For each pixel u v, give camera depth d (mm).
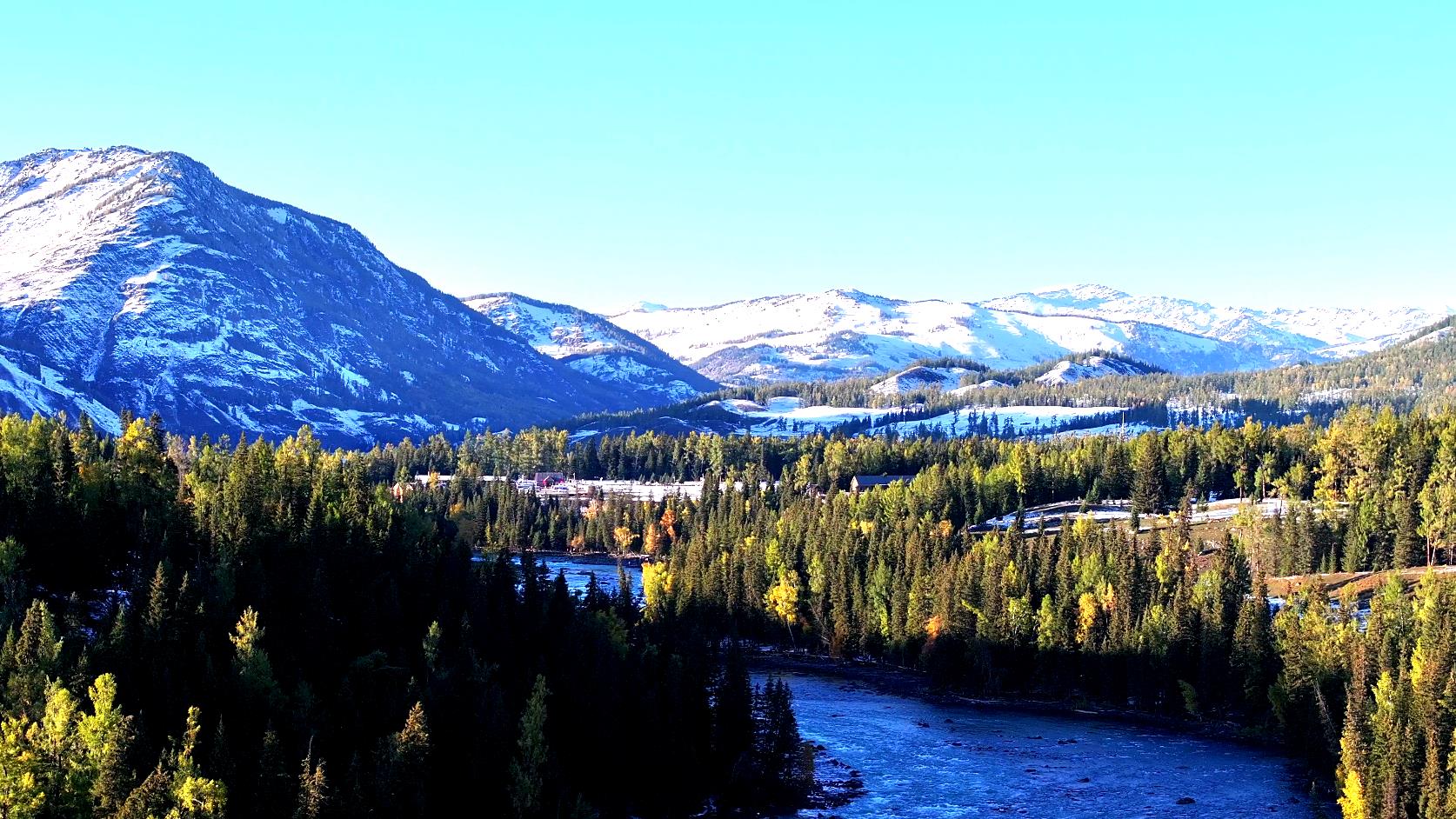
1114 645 174500
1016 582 194500
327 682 119875
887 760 139375
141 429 175000
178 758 96000
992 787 128875
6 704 101000
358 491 169625
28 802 91625
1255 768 138500
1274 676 158625
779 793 124125
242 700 108562
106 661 109188
